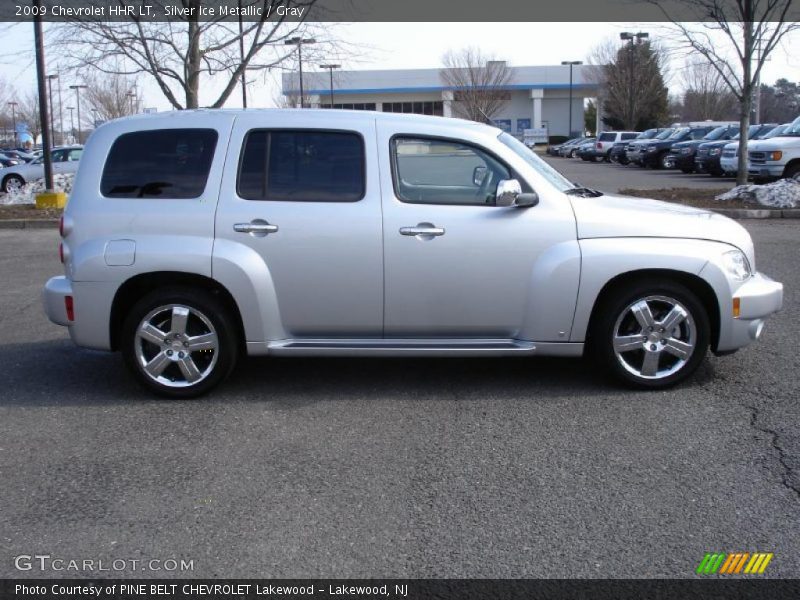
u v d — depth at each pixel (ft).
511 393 18.57
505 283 17.87
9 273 36.14
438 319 18.08
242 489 13.79
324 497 13.44
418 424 16.71
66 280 18.78
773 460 14.57
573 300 17.78
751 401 17.58
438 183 18.15
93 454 15.40
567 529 12.27
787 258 35.17
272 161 18.16
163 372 18.47
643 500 13.15
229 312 18.51
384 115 18.49
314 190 18.03
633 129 181.98
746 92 53.88
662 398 17.97
